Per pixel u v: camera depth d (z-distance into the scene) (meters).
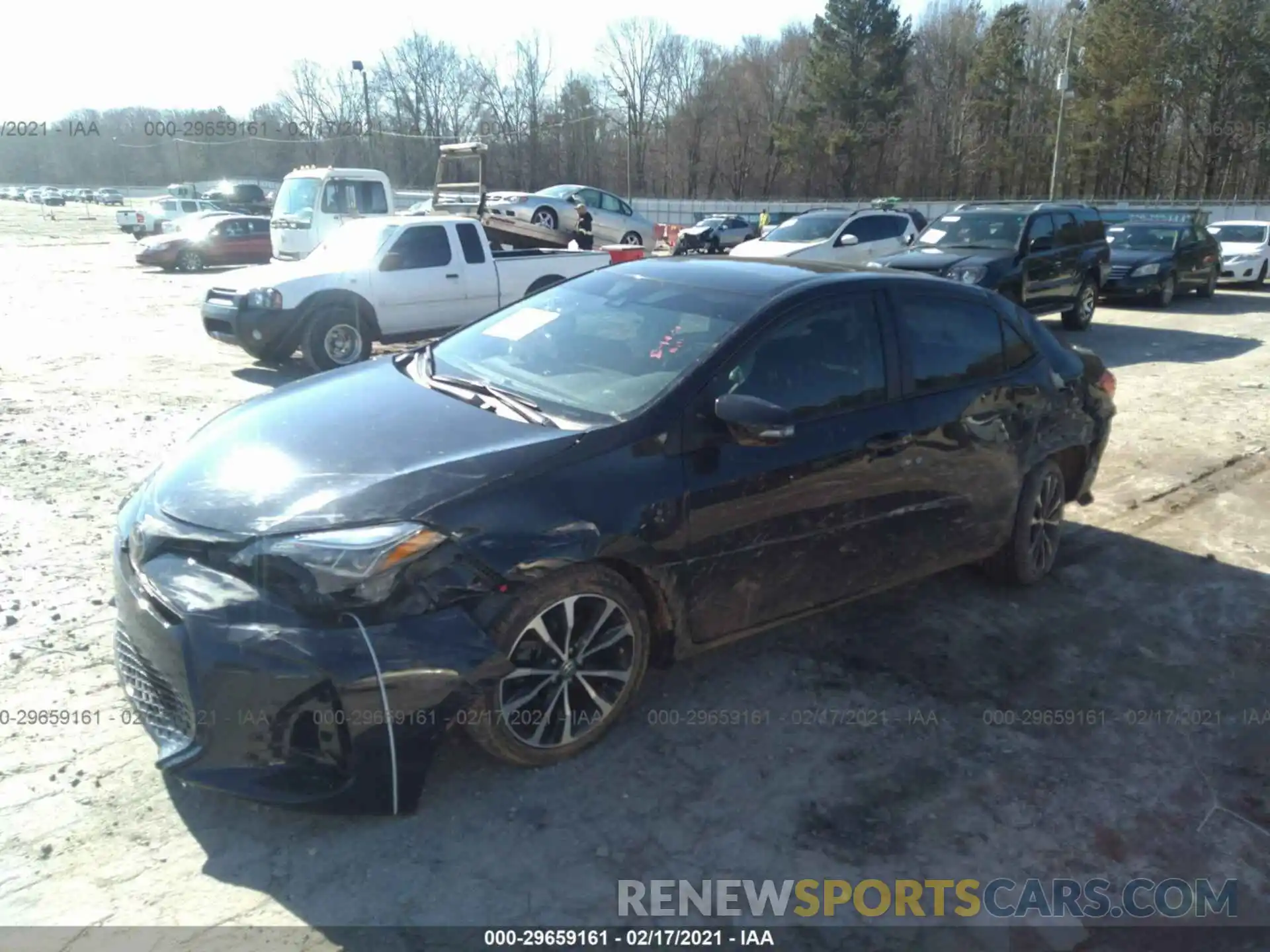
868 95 64.44
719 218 38.03
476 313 11.17
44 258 25.98
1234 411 9.03
